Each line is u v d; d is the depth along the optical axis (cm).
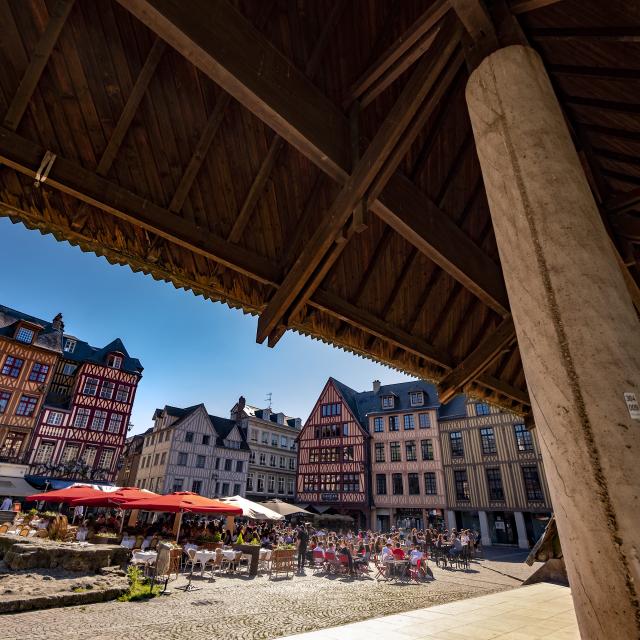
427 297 471
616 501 116
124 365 3488
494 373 567
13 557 1005
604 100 309
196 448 3509
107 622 681
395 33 335
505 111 184
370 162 256
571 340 138
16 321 2930
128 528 1708
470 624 413
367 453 3334
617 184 395
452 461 2992
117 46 255
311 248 304
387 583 1194
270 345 358
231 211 324
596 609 113
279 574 1323
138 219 263
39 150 229
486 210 447
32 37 228
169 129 282
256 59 234
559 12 265
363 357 441
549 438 135
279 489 4072
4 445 2647
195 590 1005
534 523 2661
